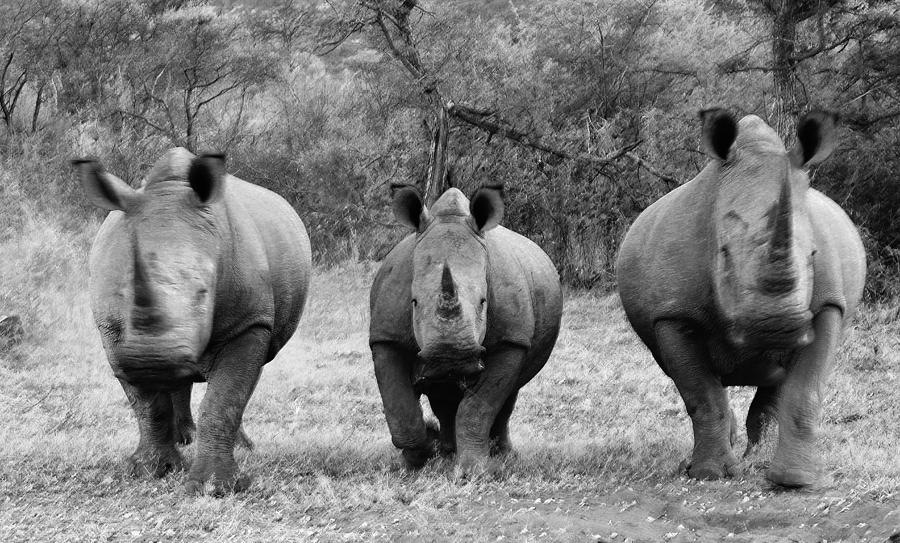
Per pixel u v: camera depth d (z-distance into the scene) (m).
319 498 9.73
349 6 25.84
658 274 10.62
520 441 13.38
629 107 27.23
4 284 19.23
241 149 28.50
